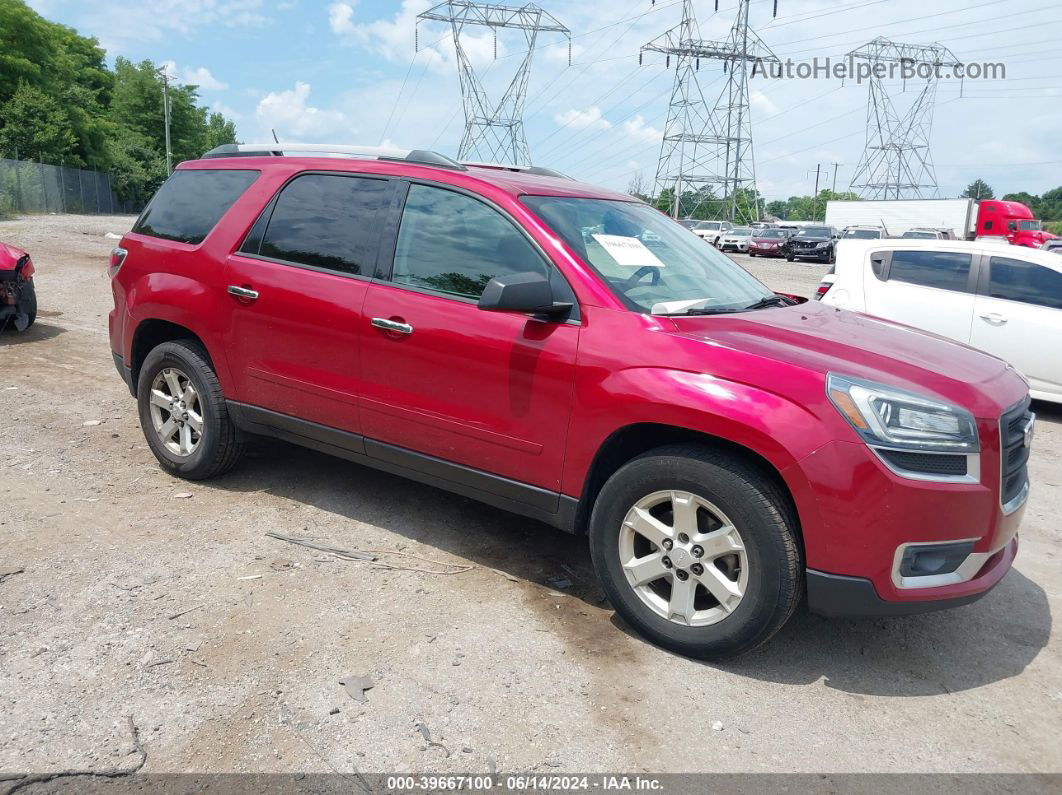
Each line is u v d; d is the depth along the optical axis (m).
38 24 49.53
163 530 4.15
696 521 3.15
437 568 3.91
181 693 2.85
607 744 2.71
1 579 3.55
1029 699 3.12
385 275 3.95
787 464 2.91
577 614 3.55
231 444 4.66
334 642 3.21
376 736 2.68
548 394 3.42
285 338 4.21
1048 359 7.84
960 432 2.96
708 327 3.34
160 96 70.69
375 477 5.07
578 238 3.65
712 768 2.63
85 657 3.02
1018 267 8.09
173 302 4.62
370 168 4.17
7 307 8.57
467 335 3.61
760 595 3.01
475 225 3.77
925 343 3.65
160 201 5.03
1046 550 4.62
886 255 8.77
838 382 2.96
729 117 62.88
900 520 2.88
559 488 3.48
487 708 2.86
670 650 3.29
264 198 4.45
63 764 2.48
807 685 3.13
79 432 5.68
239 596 3.53
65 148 48.66
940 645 3.50
